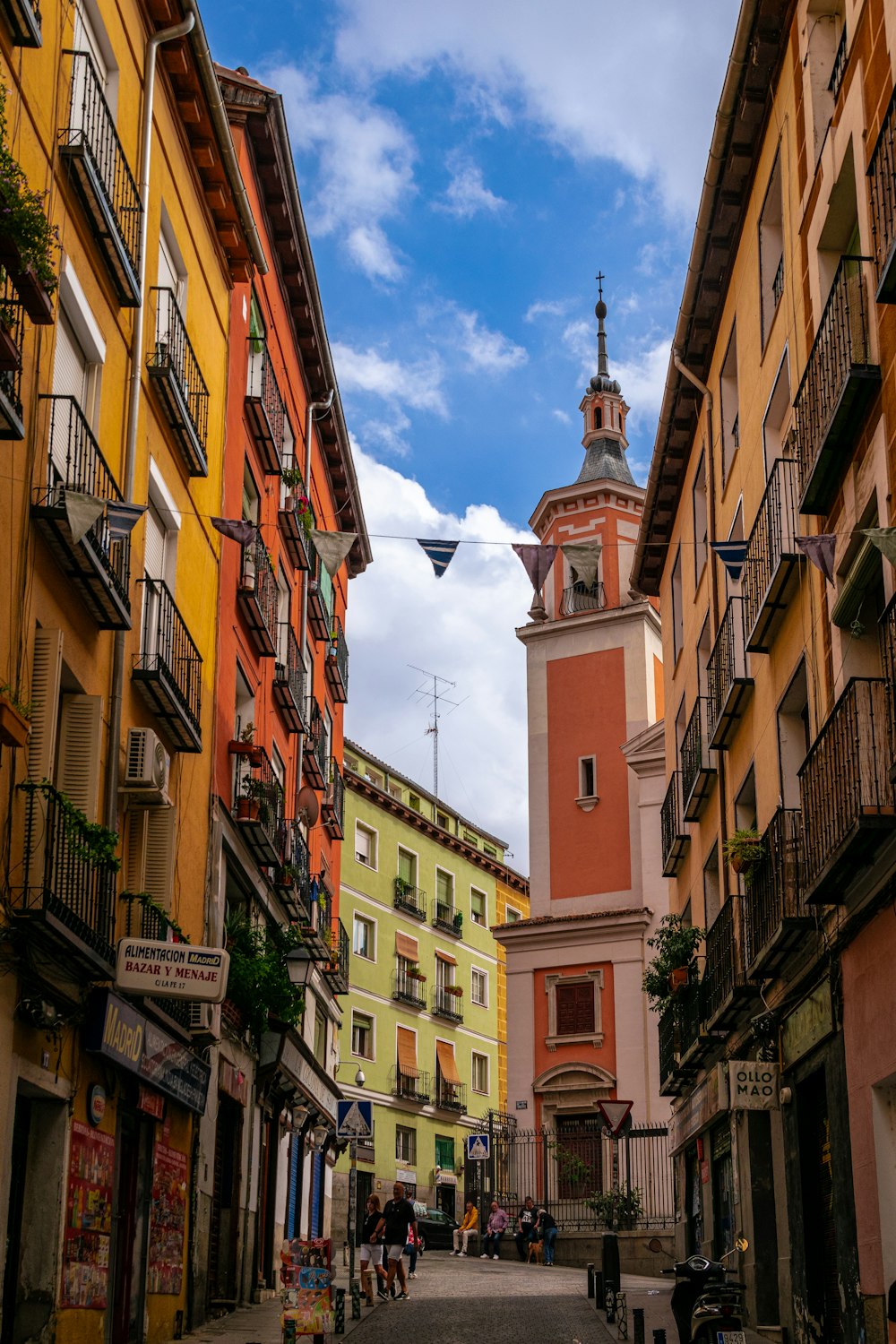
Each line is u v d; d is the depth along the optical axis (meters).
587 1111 38.22
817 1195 15.40
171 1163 17.28
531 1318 19.20
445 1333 17.42
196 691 19.00
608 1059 38.38
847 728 12.30
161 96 18.22
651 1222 33.66
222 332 21.73
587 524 44.41
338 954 33.25
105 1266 14.23
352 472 35.00
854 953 13.17
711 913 23.67
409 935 51.66
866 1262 12.68
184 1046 17.19
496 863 58.94
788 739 16.73
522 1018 39.91
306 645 30.28
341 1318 17.52
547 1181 37.62
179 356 18.22
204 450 19.59
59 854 12.29
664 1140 36.56
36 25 12.03
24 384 12.30
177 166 19.06
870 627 13.49
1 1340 12.27
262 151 25.20
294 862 26.33
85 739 14.02
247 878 22.88
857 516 13.03
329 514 34.66
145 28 17.23
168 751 17.78
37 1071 12.25
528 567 14.30
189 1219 18.14
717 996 20.27
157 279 17.80
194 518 19.64
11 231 10.26
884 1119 12.45
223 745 21.33
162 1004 16.38
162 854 16.89
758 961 15.77
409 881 52.72
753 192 19.16
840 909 13.51
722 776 21.20
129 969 13.66
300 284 28.00
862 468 12.88
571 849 41.22
